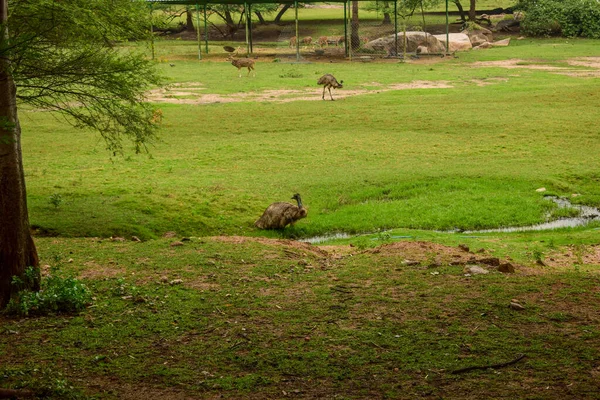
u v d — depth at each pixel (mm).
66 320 8555
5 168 8992
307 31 67250
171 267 11164
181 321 8422
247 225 17188
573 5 64688
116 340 7855
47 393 6438
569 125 27062
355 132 27000
